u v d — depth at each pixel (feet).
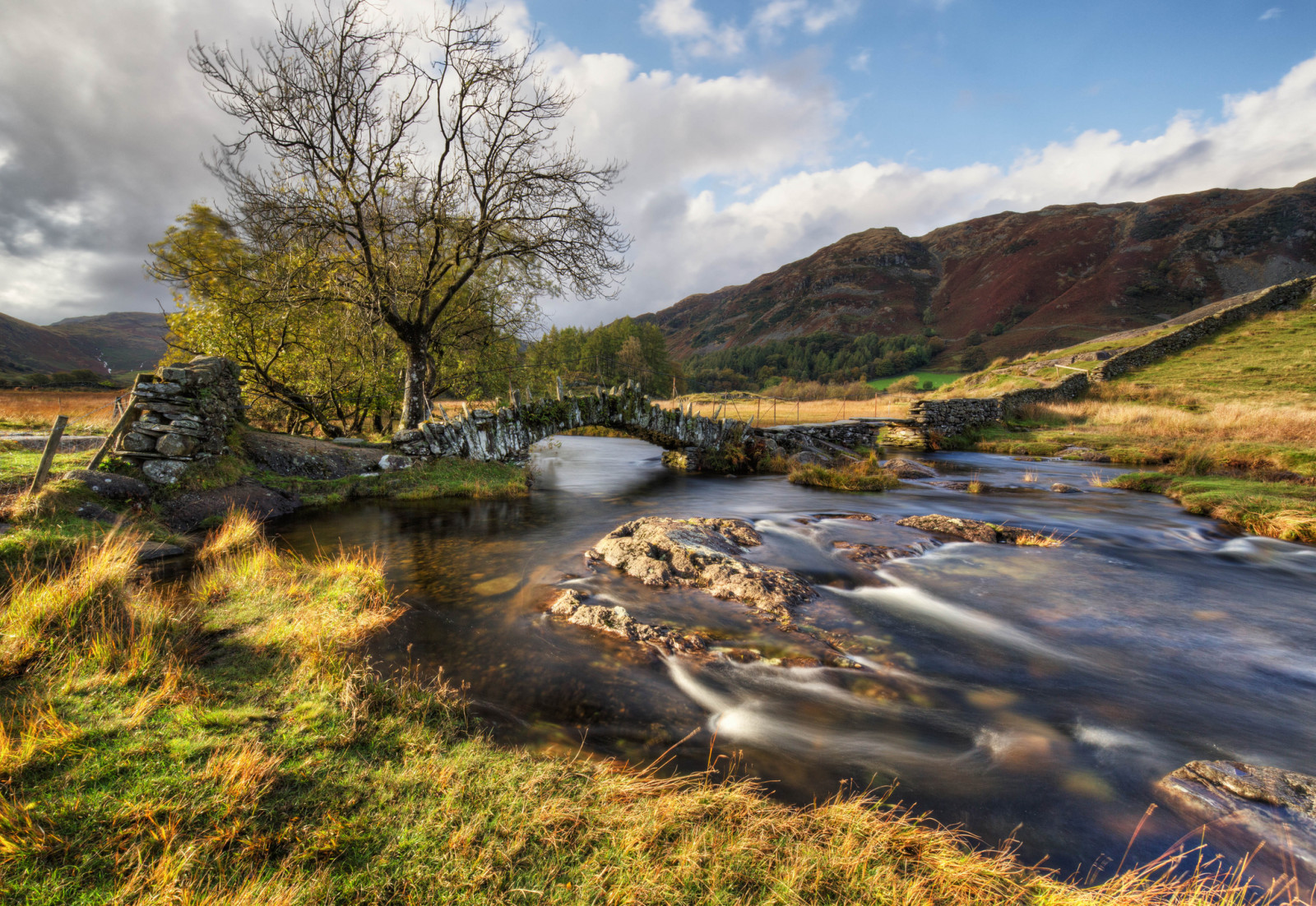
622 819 9.37
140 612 15.57
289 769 9.91
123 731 10.50
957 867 8.64
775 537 31.24
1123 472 57.41
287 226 44.75
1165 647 18.70
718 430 66.74
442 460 46.73
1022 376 126.41
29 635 13.41
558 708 13.62
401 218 50.78
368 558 25.41
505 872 8.13
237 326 50.62
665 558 24.56
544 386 81.82
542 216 52.60
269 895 7.34
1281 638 19.48
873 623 19.98
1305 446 53.98
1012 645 18.60
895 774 11.76
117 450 30.04
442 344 65.10
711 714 13.78
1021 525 35.78
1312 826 10.19
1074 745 13.05
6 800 8.43
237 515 30.91
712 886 8.08
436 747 11.19
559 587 21.89
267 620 17.16
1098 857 9.52
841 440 82.07
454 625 18.24
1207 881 8.89
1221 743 13.35
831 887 8.17
